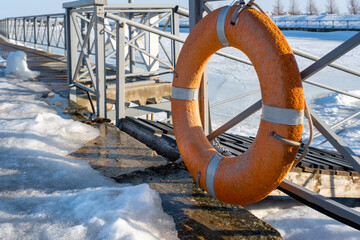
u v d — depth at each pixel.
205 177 2.34
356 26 55.06
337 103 12.62
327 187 3.28
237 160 2.18
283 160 1.93
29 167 2.85
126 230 1.79
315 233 2.57
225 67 20.45
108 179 2.74
